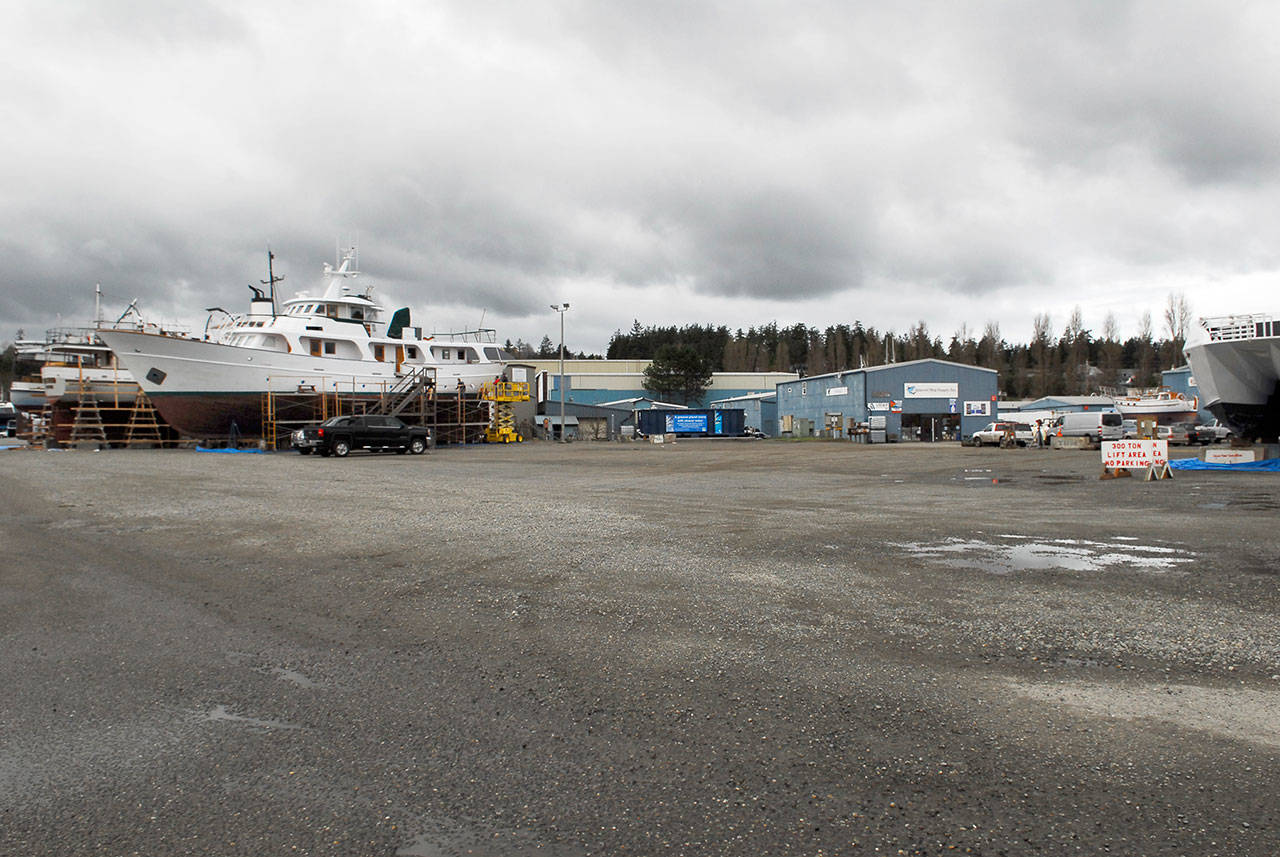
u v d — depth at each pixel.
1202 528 8.27
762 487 14.38
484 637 4.28
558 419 55.81
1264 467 18.20
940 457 26.52
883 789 2.51
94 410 33.94
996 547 7.11
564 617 4.67
